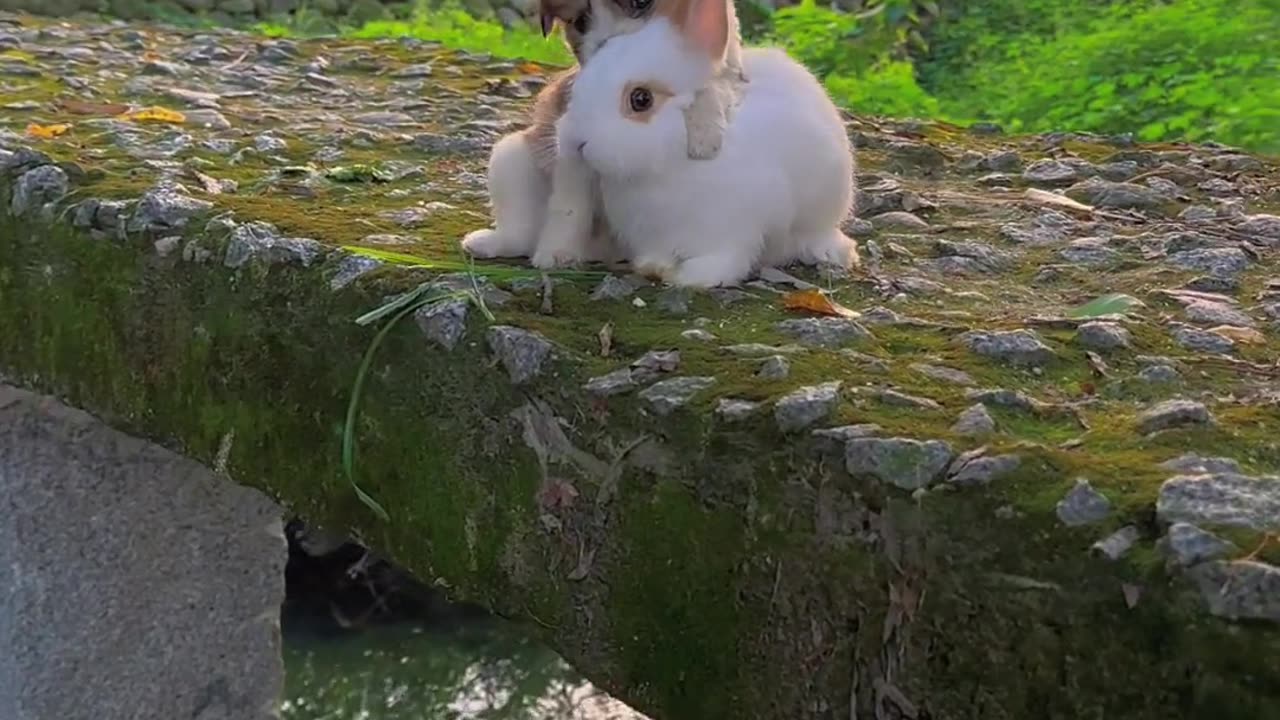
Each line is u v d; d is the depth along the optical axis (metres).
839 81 4.23
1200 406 1.08
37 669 1.78
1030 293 1.41
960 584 0.97
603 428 1.12
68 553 1.75
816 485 1.03
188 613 1.79
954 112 4.15
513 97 2.41
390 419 1.23
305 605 3.16
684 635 1.07
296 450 1.30
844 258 1.42
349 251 1.33
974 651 0.96
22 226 1.52
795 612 1.03
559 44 3.80
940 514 0.98
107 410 1.46
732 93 1.31
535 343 1.17
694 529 1.07
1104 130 3.70
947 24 5.45
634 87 1.25
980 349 1.22
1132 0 5.20
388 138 1.96
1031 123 3.91
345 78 2.60
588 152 1.26
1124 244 1.58
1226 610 0.90
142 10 4.77
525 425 1.16
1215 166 1.97
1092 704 0.93
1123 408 1.13
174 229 1.42
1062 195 1.80
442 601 3.21
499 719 2.80
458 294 1.25
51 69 2.46
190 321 1.38
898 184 1.84
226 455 1.36
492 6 5.63
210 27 4.41
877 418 1.06
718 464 1.06
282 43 2.96
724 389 1.10
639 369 1.14
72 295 1.48
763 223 1.33
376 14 5.44
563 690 2.92
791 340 1.22
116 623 1.77
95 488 1.73
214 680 1.82
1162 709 0.91
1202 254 1.52
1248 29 4.09
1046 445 1.04
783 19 5.12
